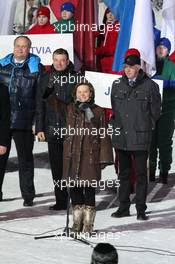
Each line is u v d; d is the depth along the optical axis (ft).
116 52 68.85
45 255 48.24
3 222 57.57
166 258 48.67
